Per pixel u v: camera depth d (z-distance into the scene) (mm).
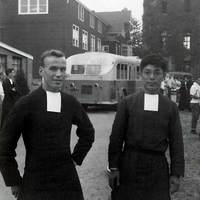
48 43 38781
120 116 3842
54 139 3289
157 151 3740
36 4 38844
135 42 52719
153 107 3773
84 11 44688
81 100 20078
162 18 47844
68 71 20359
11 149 3338
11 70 10898
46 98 3342
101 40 55312
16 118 3287
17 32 39406
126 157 3783
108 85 19859
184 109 23000
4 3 39469
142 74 3861
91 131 3553
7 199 5914
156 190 3688
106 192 6262
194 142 11211
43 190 3246
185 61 48875
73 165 3398
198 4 48219
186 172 7512
